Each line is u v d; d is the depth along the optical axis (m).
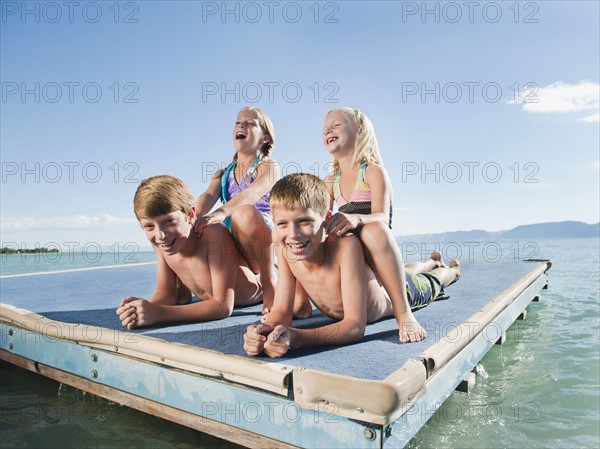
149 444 2.00
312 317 2.54
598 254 22.06
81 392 2.55
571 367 3.31
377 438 1.42
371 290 2.22
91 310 2.79
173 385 1.90
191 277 2.54
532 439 2.21
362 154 2.88
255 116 3.51
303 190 1.83
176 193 2.28
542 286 5.57
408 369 1.57
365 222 2.13
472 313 2.61
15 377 2.81
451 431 2.28
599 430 2.29
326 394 1.49
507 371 3.23
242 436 1.71
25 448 1.96
